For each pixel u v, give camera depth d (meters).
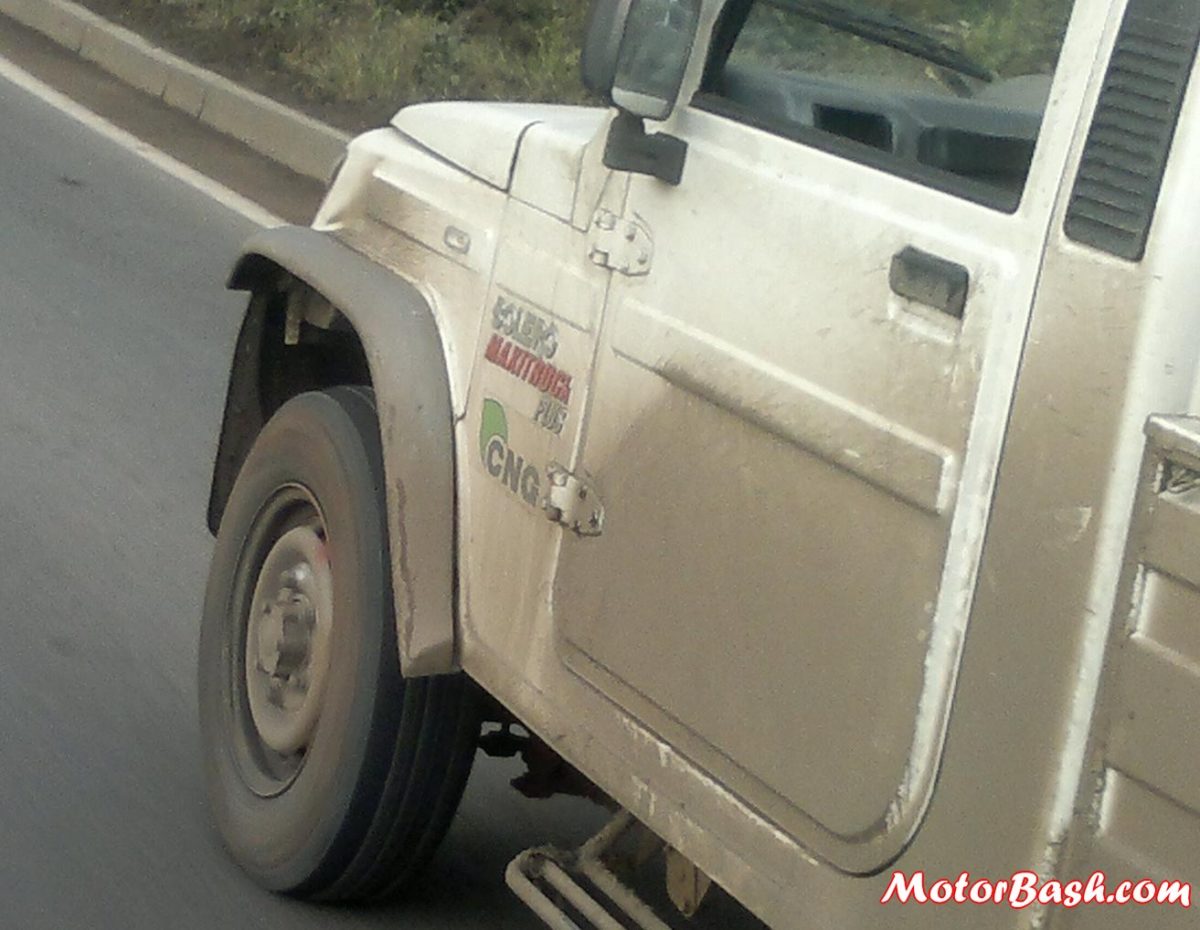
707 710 3.08
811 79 3.10
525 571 3.56
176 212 11.45
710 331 3.11
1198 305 2.38
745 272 3.07
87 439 7.42
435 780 4.05
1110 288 2.44
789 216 3.00
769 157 3.08
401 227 4.10
